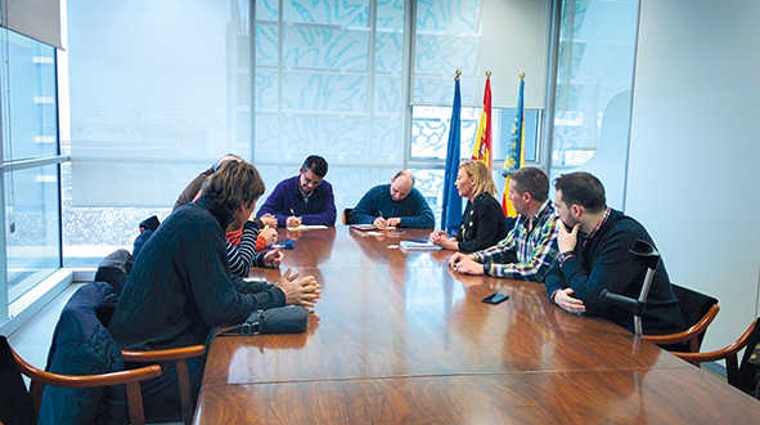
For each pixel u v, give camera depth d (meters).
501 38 5.73
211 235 1.90
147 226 2.81
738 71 3.45
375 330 1.87
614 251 2.13
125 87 5.20
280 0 5.35
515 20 5.74
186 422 1.85
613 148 4.93
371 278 2.59
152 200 5.36
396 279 2.57
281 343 1.73
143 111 5.24
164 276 1.88
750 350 1.97
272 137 5.48
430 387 1.43
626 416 1.28
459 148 5.46
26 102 4.52
